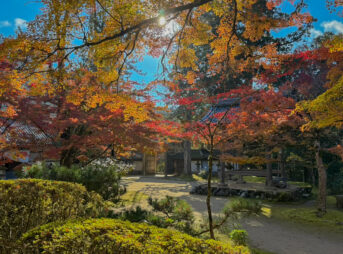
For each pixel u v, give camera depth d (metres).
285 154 17.56
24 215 4.41
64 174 7.83
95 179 7.85
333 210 9.87
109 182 8.34
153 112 8.96
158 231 2.43
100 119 8.50
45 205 4.61
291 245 6.21
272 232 7.26
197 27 6.19
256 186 14.66
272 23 5.23
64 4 4.12
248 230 7.39
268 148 12.30
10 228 4.23
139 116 6.24
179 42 6.24
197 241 2.22
